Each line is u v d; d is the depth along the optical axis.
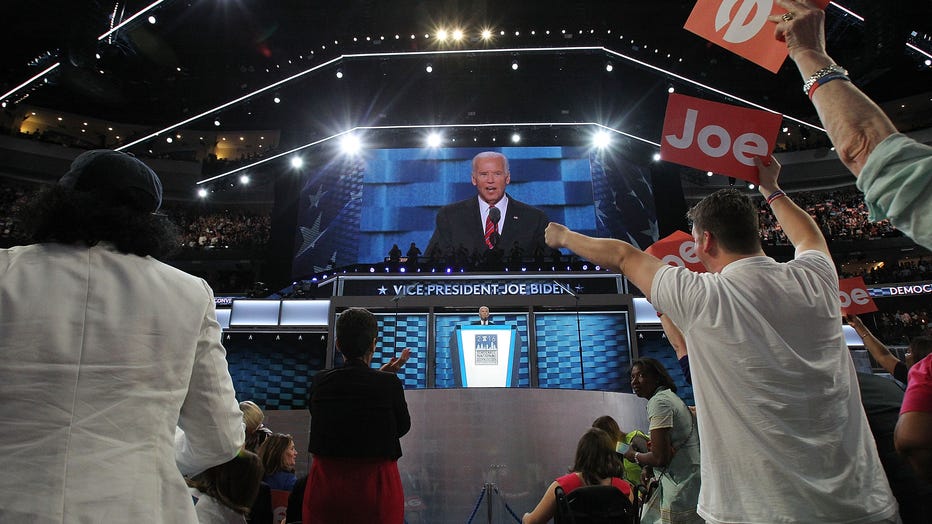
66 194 1.39
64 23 19.03
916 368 1.68
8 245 22.36
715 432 1.57
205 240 26.45
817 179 28.61
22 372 1.18
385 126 20.34
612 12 24.55
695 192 27.66
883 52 19.62
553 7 24.16
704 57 24.69
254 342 13.77
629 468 4.66
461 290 14.59
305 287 16.36
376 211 19.25
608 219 19.09
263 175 25.42
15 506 1.08
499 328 10.52
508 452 5.19
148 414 1.27
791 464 1.45
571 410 5.39
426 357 13.02
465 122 20.61
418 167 19.72
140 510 1.17
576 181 19.39
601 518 2.85
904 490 2.09
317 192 20.28
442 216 19.03
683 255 3.50
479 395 5.36
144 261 1.44
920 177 1.09
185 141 31.02
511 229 18.67
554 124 20.27
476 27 23.52
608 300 13.37
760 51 2.06
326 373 2.82
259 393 13.48
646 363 3.84
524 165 19.45
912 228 1.11
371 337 2.93
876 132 1.24
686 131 2.17
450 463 5.17
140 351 1.30
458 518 5.02
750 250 1.81
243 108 25.48
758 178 2.14
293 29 25.12
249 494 2.91
